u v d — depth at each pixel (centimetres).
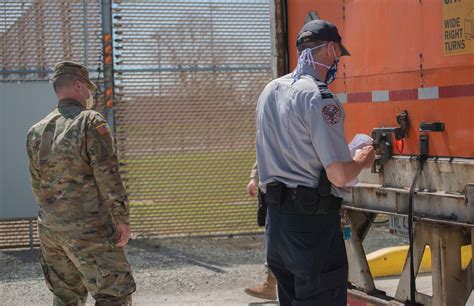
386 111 500
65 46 957
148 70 980
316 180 409
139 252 938
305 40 419
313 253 407
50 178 476
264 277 811
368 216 556
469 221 420
